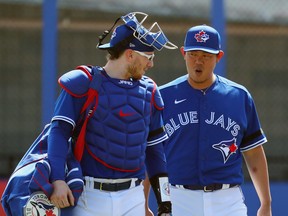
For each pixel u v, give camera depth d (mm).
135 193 15383
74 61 31953
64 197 14461
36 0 32594
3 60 32844
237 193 18219
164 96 18344
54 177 14547
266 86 32812
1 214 25562
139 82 15539
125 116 15094
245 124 18297
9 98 32625
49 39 29922
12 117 32562
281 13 32312
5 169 31547
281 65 32812
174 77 32000
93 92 14977
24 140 32438
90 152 15117
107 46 15414
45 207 14656
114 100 15078
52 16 29953
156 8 31719
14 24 32656
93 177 15133
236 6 32156
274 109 32750
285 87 32781
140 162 15414
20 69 32812
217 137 18031
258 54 32531
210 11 30422
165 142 18312
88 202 15109
